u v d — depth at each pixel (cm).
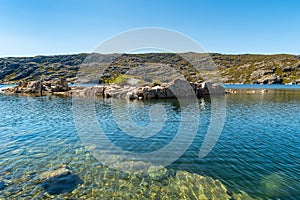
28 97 5738
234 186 975
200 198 895
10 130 2005
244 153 1373
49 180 1033
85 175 1094
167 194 930
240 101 4503
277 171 1111
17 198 888
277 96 5712
